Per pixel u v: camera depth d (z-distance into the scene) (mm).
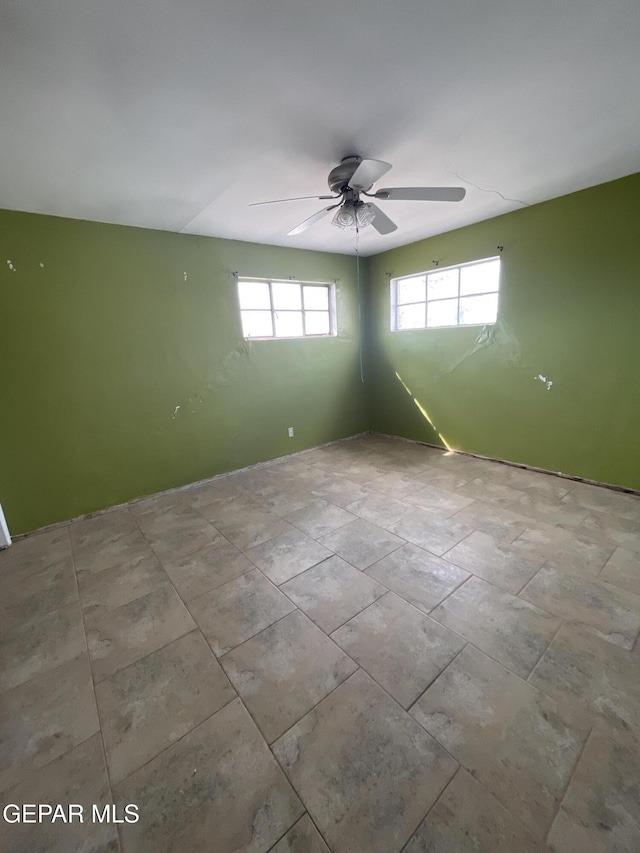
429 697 1368
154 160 1979
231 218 2916
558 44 1321
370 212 2176
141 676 1523
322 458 4172
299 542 2453
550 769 1125
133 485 3230
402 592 1926
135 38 1183
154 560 2340
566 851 946
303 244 3875
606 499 2830
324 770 1158
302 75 1416
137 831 1042
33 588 2121
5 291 2523
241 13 1120
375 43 1277
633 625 1642
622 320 2752
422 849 967
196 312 3393
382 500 3018
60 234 2674
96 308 2881
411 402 4523
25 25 1104
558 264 2996
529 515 2639
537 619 1704
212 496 3287
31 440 2730
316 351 4383
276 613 1828
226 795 1110
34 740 1299
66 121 1597
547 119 1808
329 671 1497
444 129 1864
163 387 3295
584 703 1320
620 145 2096
